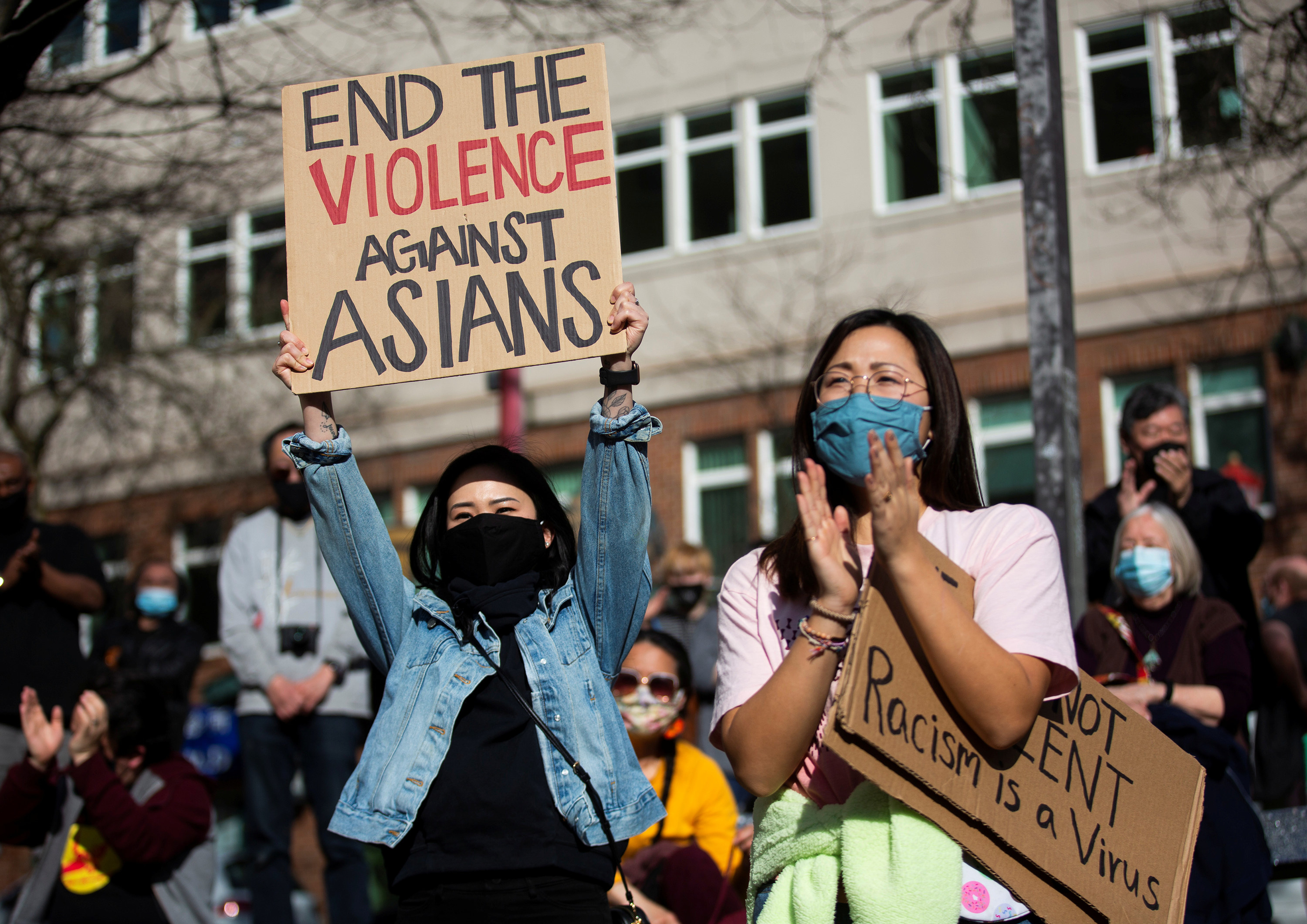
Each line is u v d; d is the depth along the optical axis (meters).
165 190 9.08
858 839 2.72
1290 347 13.43
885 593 2.68
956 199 15.73
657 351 16.84
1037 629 2.73
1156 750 3.01
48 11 5.18
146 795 5.52
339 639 6.41
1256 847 4.06
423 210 3.33
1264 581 8.20
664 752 5.05
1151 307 14.42
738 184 16.84
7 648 6.14
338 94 3.42
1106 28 14.44
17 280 11.02
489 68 3.39
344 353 3.27
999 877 2.67
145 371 15.66
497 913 2.94
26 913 5.43
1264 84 7.35
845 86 16.17
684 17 11.50
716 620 8.14
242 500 17.58
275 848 6.27
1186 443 5.66
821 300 15.94
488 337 3.23
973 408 15.49
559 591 3.32
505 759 3.08
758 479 16.03
